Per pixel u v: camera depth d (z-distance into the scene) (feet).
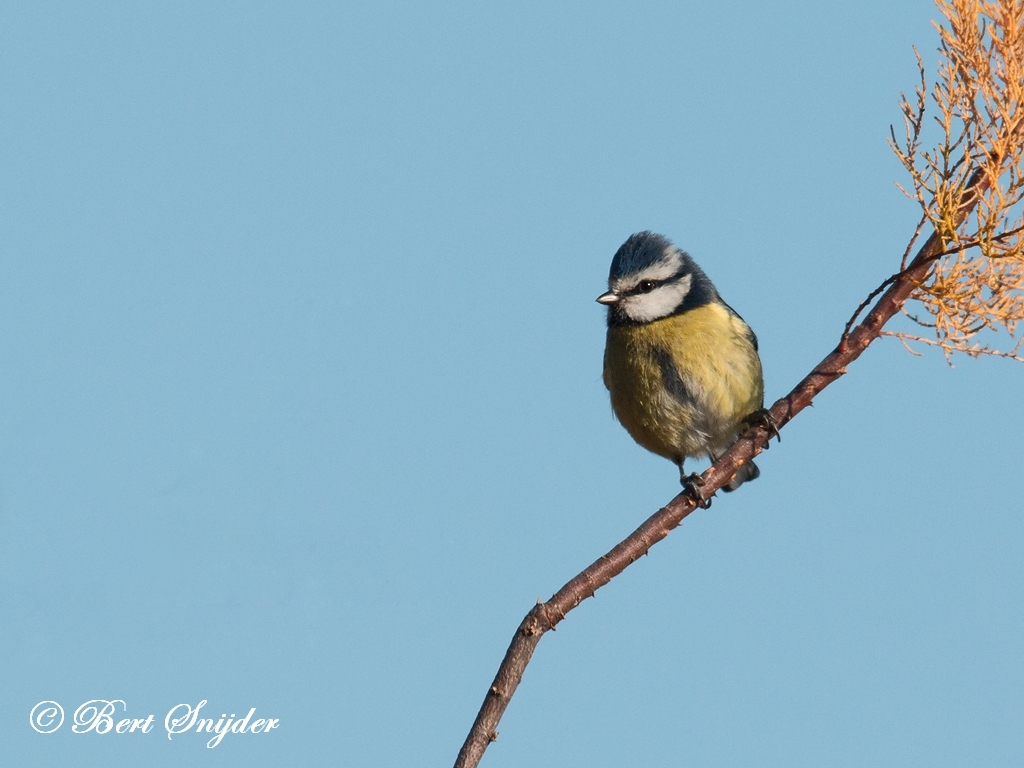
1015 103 23.50
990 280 23.79
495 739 19.93
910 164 23.98
